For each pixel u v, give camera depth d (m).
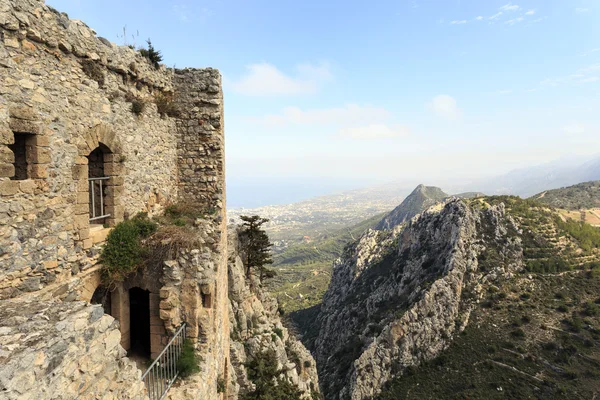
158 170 12.24
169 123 13.12
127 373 5.57
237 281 23.00
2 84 6.23
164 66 12.69
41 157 7.09
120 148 9.81
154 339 9.60
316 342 66.81
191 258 9.62
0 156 6.20
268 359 19.66
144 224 10.30
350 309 65.44
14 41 6.45
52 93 7.38
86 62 8.43
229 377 14.74
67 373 4.19
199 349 9.53
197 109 13.57
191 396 8.13
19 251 6.60
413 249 64.50
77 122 8.16
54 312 4.96
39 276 7.06
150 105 11.73
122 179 9.87
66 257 7.82
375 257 78.81
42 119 7.09
